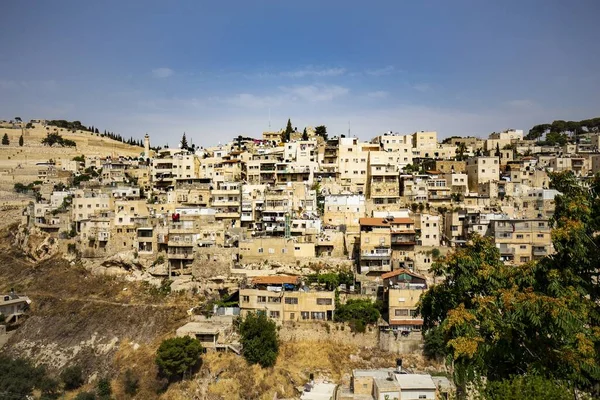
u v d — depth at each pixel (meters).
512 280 42.22
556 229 39.59
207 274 115.94
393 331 93.75
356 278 108.88
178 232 119.38
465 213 125.25
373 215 129.75
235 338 97.25
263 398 85.56
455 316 38.81
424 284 98.69
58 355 106.88
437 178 155.38
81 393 94.06
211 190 148.12
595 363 33.75
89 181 180.88
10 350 111.25
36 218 147.75
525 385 31.52
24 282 130.12
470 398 43.75
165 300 114.44
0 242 155.00
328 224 131.50
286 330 97.75
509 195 142.62
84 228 130.62
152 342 103.81
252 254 118.25
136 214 133.75
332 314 98.56
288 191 140.62
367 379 77.38
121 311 113.56
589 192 43.88
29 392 97.88
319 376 89.81
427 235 121.25
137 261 123.25
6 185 193.50
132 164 189.62
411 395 71.75
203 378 90.56
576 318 34.41
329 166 166.00
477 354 37.00
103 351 105.31
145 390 93.31
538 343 35.50
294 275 113.56
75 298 121.00
